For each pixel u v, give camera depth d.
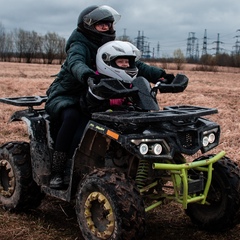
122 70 4.45
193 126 4.29
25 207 5.28
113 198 3.84
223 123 11.72
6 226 4.88
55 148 4.74
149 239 4.57
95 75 4.19
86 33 4.81
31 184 5.15
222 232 4.75
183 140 4.16
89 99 4.47
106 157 4.54
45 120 5.06
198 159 4.55
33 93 19.19
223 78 41.53
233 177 4.51
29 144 5.38
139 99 4.34
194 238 4.62
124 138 3.87
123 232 3.79
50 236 4.61
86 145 4.48
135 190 3.91
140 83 4.39
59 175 4.75
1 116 12.03
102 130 4.11
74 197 4.79
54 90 4.96
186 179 4.05
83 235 4.21
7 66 52.62
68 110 4.71
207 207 4.74
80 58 4.57
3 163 5.32
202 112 4.22
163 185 4.62
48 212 5.38
